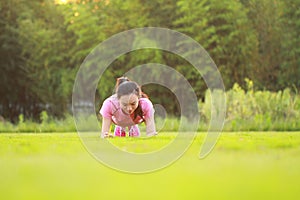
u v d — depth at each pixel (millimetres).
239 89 11867
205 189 1824
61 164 2846
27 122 13352
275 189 1839
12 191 1804
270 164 2707
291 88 14922
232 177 2162
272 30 15148
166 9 15258
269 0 15148
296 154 3375
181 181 2055
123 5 15406
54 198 1658
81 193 1749
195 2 14852
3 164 2822
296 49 14914
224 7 14820
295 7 14977
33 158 3211
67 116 13828
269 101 11391
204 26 14758
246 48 14906
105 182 2059
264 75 15227
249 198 1677
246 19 14945
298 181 2033
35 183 2016
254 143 4516
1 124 12547
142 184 1979
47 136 6617
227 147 4047
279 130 10055
